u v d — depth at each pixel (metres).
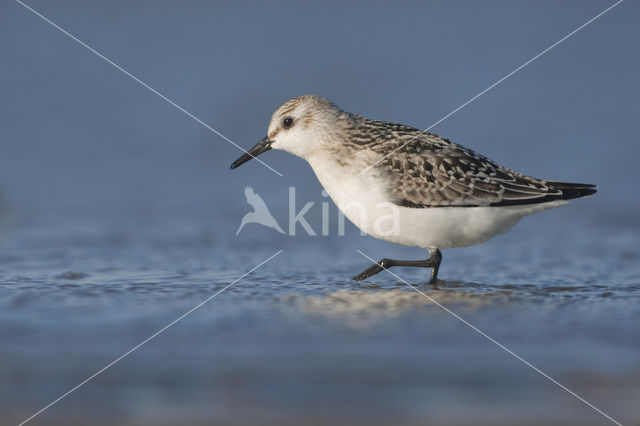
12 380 7.79
